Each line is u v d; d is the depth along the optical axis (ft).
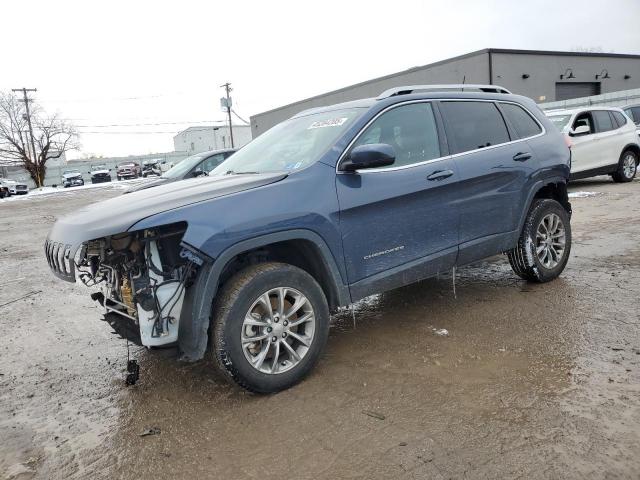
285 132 14.66
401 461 8.38
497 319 14.24
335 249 11.62
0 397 11.85
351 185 11.91
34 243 37.11
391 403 10.20
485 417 9.45
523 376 10.87
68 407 11.16
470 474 7.95
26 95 178.81
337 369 11.87
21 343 15.49
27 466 9.04
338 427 9.51
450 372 11.31
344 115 13.28
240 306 10.28
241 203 10.53
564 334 12.85
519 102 16.76
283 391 11.00
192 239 9.84
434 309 15.49
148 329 10.28
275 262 11.14
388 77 110.42
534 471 7.90
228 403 10.72
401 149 13.16
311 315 11.25
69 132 190.08
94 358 13.93
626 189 38.01
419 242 13.21
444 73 100.48
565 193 17.53
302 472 8.32
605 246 21.47
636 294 15.33
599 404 9.57
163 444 9.43
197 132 277.85
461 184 13.91
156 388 11.71
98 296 12.30
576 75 104.94
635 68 115.03
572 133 38.24
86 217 10.76
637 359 11.25
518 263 16.48
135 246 10.12
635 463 7.91
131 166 172.45
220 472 8.50
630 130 41.88
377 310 15.83
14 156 185.06
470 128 14.85
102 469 8.82
